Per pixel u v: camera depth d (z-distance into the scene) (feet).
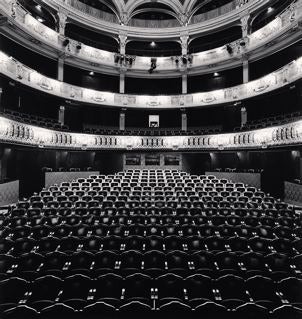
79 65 60.80
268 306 12.45
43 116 59.16
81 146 54.95
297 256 17.03
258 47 52.29
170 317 10.68
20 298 13.11
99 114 67.56
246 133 49.67
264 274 15.31
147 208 28.17
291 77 43.45
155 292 13.39
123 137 59.57
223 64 60.75
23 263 16.43
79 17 59.11
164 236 21.93
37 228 22.15
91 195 35.45
